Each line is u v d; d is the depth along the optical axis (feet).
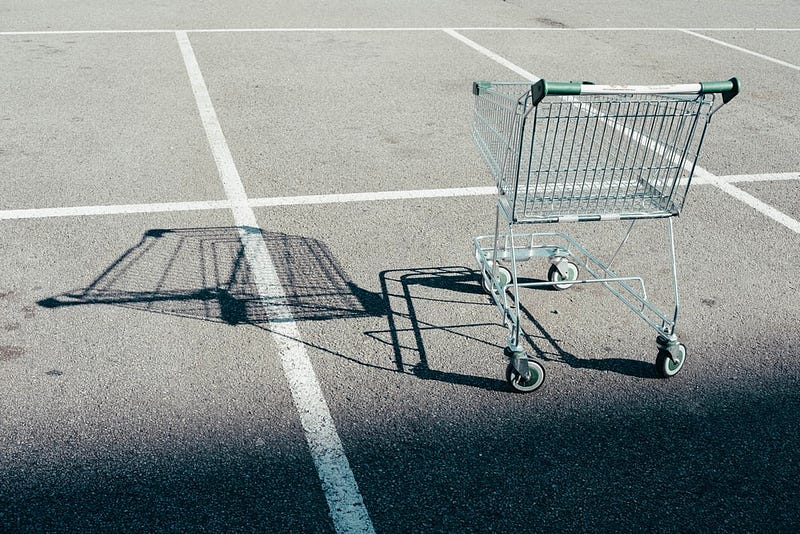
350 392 11.86
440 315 14.08
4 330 13.01
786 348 13.38
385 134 23.09
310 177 19.88
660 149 13.29
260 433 10.90
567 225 17.95
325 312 13.99
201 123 23.30
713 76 30.45
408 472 10.30
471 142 22.74
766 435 11.23
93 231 16.58
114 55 30.14
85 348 12.63
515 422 11.35
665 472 10.46
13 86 25.99
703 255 16.65
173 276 14.94
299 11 39.68
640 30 38.65
